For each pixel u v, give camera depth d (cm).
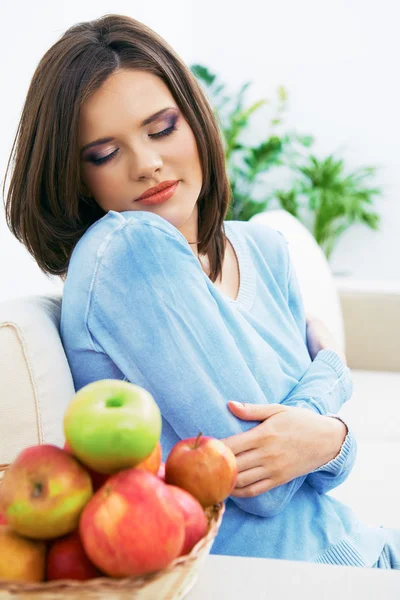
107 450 56
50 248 118
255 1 478
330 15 472
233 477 67
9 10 189
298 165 488
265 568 69
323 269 221
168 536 53
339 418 111
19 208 114
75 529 57
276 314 123
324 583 66
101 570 55
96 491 60
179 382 94
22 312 101
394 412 201
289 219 238
